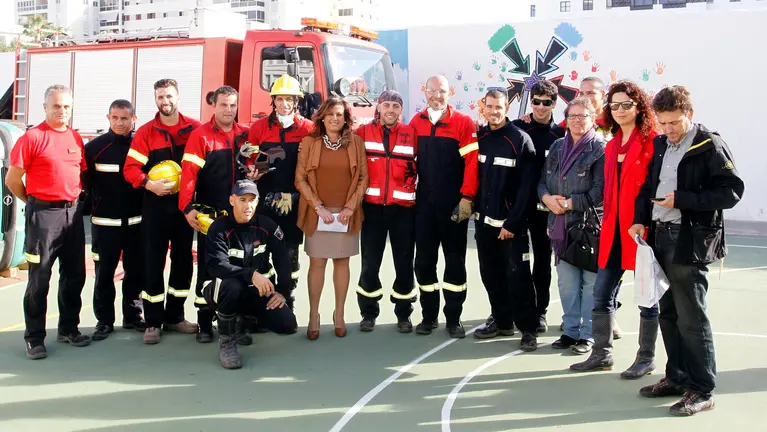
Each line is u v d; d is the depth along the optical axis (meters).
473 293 7.64
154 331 5.81
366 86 10.42
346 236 5.85
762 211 11.91
